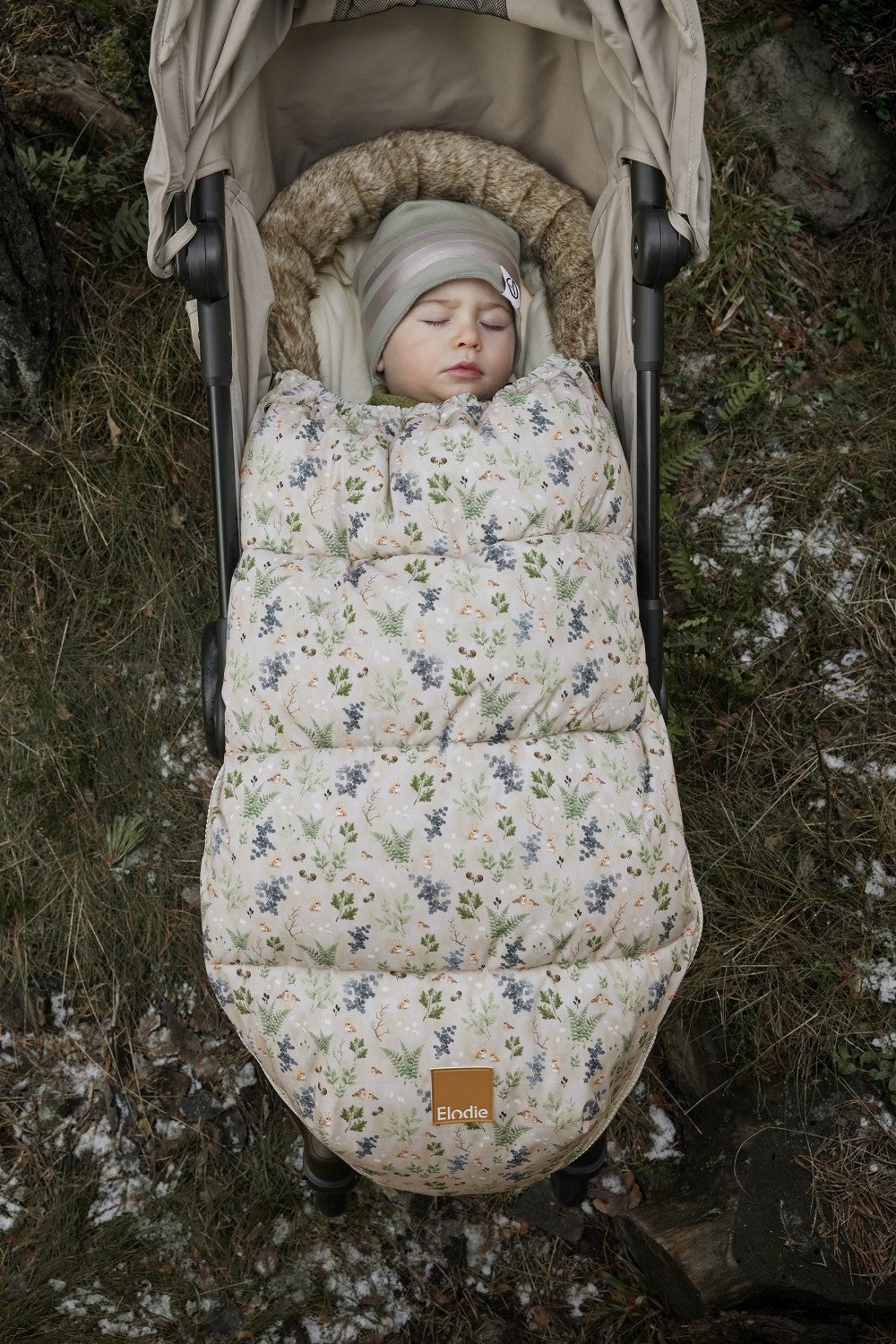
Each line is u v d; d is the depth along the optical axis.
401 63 1.86
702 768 2.28
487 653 1.39
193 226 1.46
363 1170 1.42
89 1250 1.94
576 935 1.35
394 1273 2.00
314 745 1.39
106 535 2.16
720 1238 1.82
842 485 2.41
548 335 2.01
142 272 2.21
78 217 2.19
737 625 2.36
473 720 1.37
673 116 1.50
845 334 2.48
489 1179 1.39
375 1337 1.95
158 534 2.19
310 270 1.90
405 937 1.33
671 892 1.41
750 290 2.46
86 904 2.06
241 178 1.69
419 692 1.37
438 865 1.33
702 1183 1.94
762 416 2.43
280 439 1.56
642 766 1.45
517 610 1.41
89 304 2.18
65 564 2.15
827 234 2.54
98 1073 2.05
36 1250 1.93
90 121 2.20
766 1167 1.90
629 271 1.69
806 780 2.26
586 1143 1.45
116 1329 1.90
